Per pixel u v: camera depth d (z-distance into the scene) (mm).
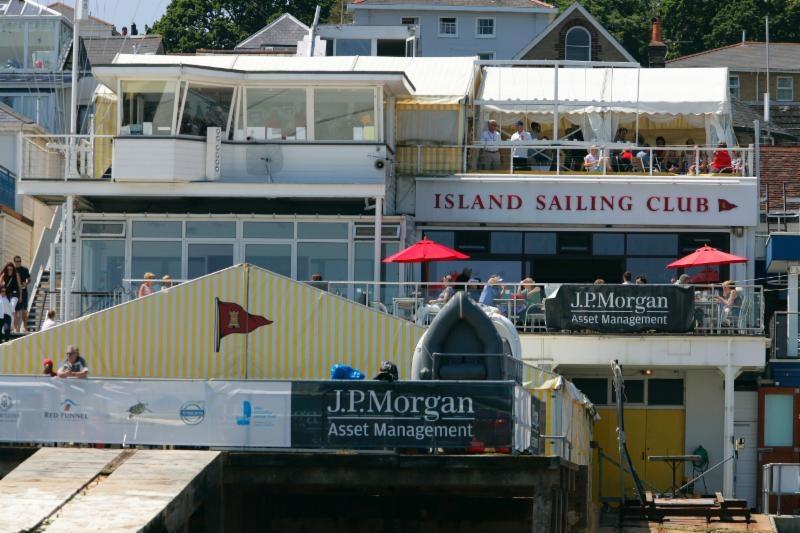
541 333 122562
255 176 132875
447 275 130250
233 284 108562
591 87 149500
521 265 138375
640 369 129625
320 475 91250
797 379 127938
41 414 93688
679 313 121875
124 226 133875
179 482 85938
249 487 98188
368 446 91188
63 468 88375
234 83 132625
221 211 135375
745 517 117562
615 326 122125
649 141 153000
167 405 92938
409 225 135125
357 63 148125
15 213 152125
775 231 145875
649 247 137875
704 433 129375
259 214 133750
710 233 137375
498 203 137375
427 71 147125
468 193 137625
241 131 133250
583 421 110438
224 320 108500
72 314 129750
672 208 136125
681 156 144750
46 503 81938
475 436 90812
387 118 136250
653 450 129625
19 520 79000
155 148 130125
